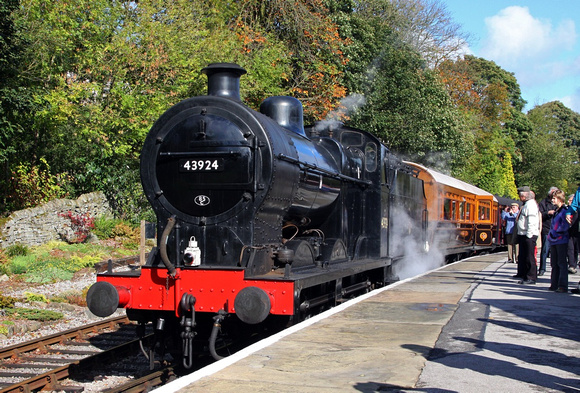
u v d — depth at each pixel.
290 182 7.74
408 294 9.20
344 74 23.78
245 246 7.05
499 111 52.62
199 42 20.02
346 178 10.02
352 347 5.55
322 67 22.25
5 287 12.74
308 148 8.93
